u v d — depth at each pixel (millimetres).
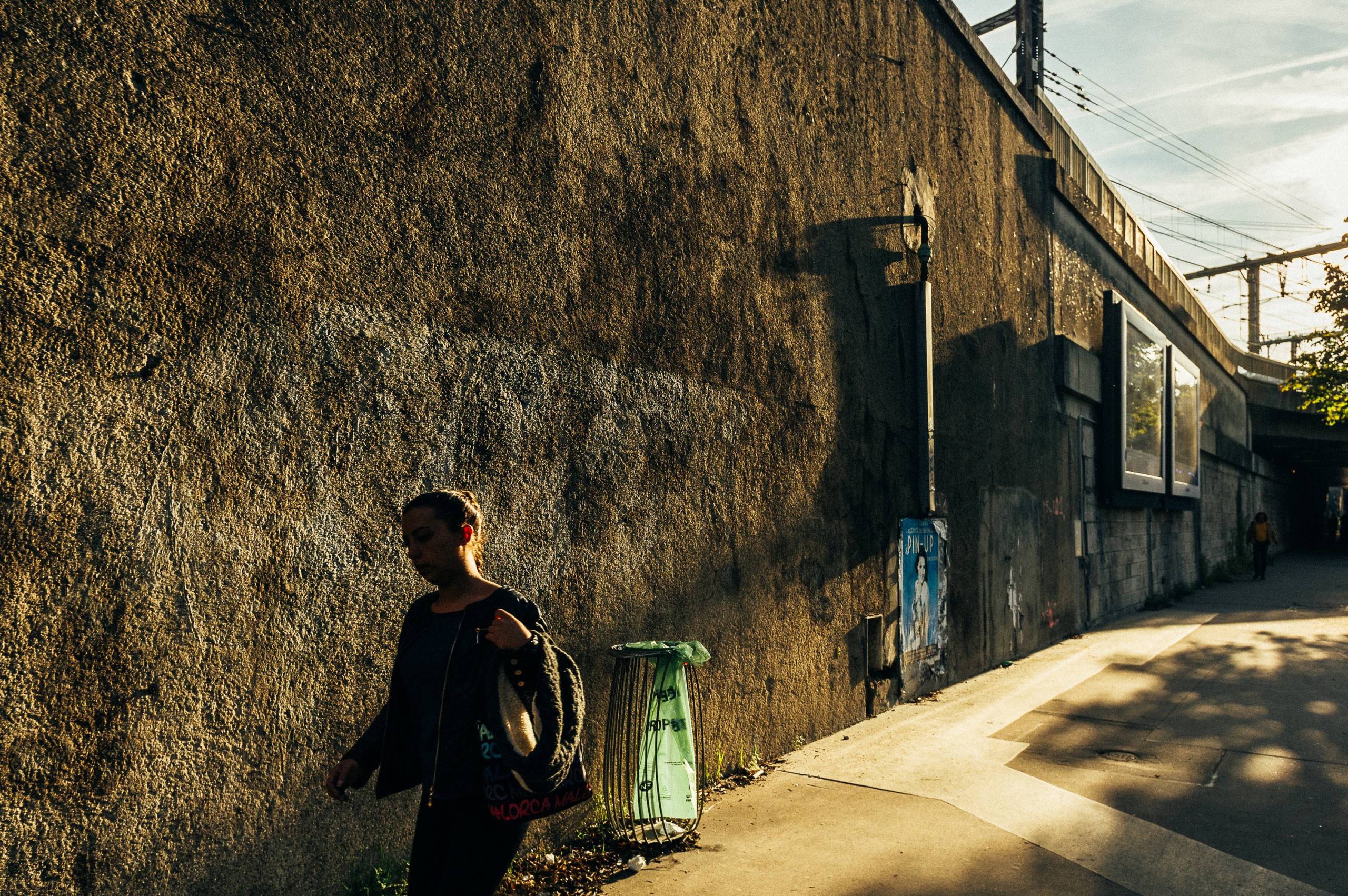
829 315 6480
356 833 3246
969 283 9047
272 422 3008
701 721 4805
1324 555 34750
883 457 7176
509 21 3943
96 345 2568
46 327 2467
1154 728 6609
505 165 3908
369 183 3340
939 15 8531
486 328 3801
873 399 7059
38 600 2428
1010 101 10305
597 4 4449
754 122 5684
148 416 2684
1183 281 20359
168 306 2738
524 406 3969
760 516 5613
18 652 2385
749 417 5551
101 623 2557
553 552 4090
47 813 2420
